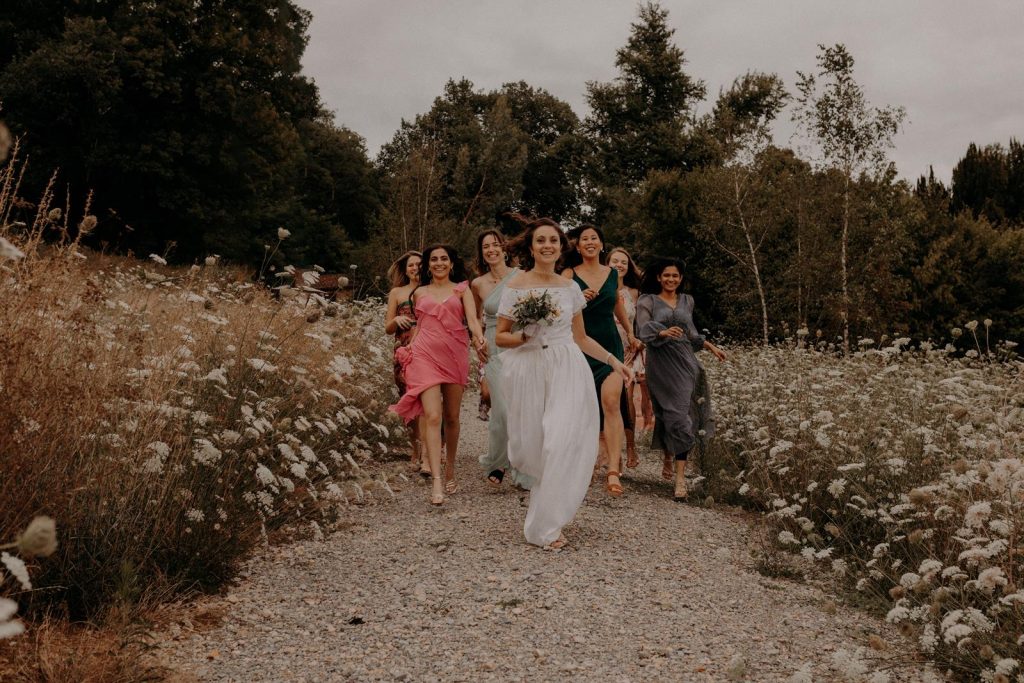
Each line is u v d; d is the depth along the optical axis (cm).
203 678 306
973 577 375
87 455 384
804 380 743
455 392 622
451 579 427
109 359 422
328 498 546
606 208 4922
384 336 950
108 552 363
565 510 484
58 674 284
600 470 738
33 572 332
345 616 377
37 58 2767
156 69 2964
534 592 408
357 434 716
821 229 2303
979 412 518
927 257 2789
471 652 338
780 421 634
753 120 2534
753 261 2414
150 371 431
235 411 477
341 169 5922
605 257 848
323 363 645
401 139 6244
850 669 283
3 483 335
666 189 3366
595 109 5056
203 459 404
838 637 355
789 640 351
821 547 476
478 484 659
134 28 2922
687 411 647
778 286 2473
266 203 4166
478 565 449
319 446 592
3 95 2758
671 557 472
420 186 3391
